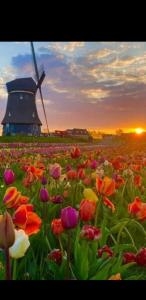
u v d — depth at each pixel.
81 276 1.25
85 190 1.71
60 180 2.62
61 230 1.36
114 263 1.33
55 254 1.32
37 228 1.13
